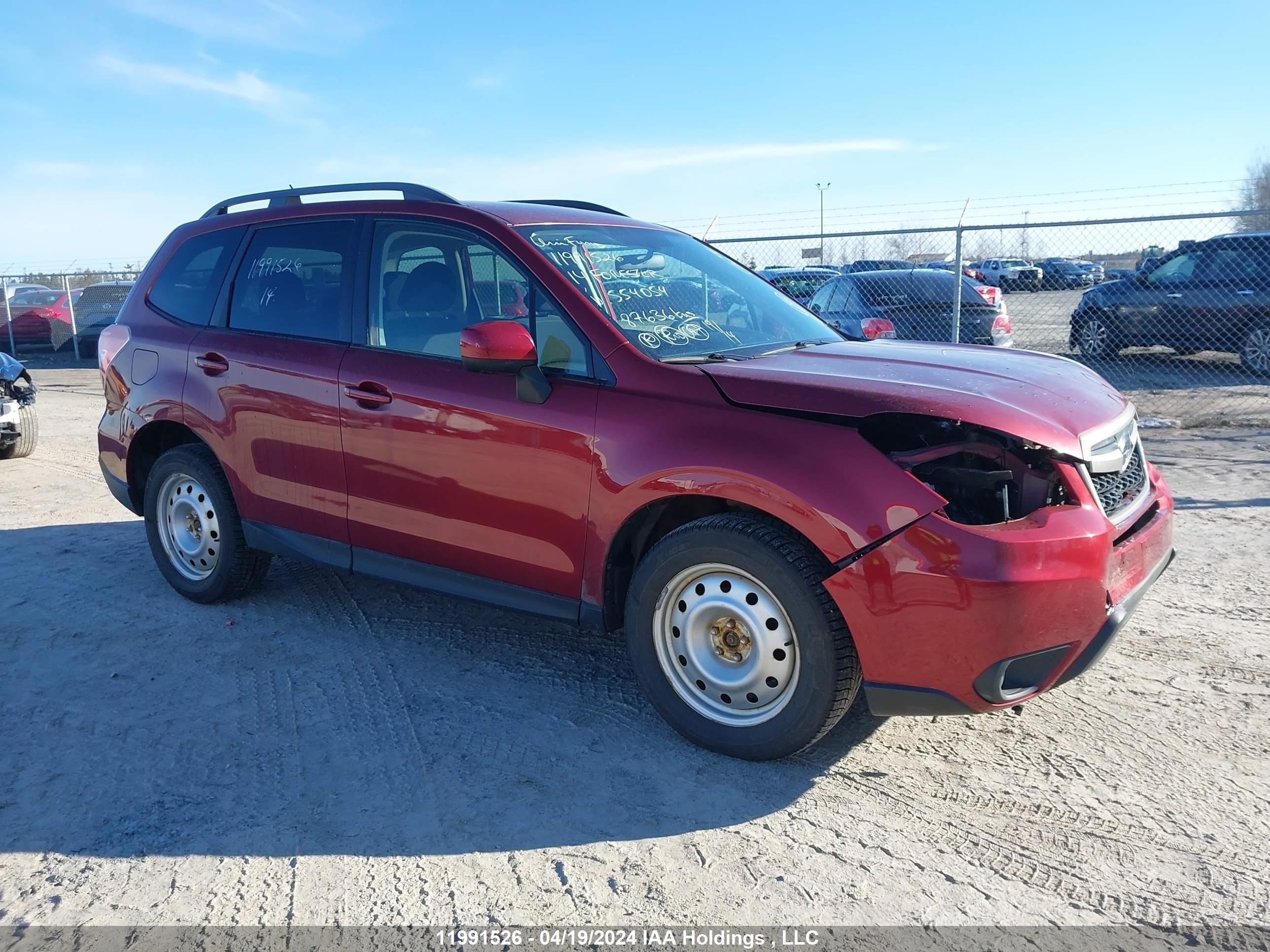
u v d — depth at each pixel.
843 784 3.18
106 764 3.38
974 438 2.97
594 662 4.22
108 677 4.12
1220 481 7.31
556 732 3.57
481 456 3.70
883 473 2.94
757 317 4.20
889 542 2.89
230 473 4.65
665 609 3.38
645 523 3.47
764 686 3.21
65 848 2.88
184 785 3.23
